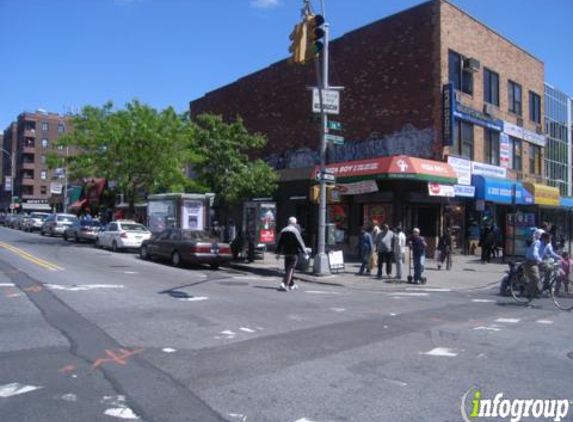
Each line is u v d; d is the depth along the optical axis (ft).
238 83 108.88
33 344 22.61
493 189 76.64
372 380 19.01
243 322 28.96
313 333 26.66
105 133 89.40
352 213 76.43
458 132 75.77
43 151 308.60
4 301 32.53
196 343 23.82
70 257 66.13
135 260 66.90
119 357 21.07
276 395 17.12
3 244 86.12
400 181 69.67
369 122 79.71
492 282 53.21
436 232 73.56
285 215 90.79
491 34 83.35
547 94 108.27
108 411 15.35
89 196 132.77
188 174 116.16
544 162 101.71
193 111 122.11
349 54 83.30
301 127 93.25
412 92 74.28
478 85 79.87
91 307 31.60
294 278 53.98
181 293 38.96
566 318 33.06
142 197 112.16
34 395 16.56
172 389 17.44
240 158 80.02
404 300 40.55
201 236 63.26
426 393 17.70
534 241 39.14
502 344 25.21
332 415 15.51
